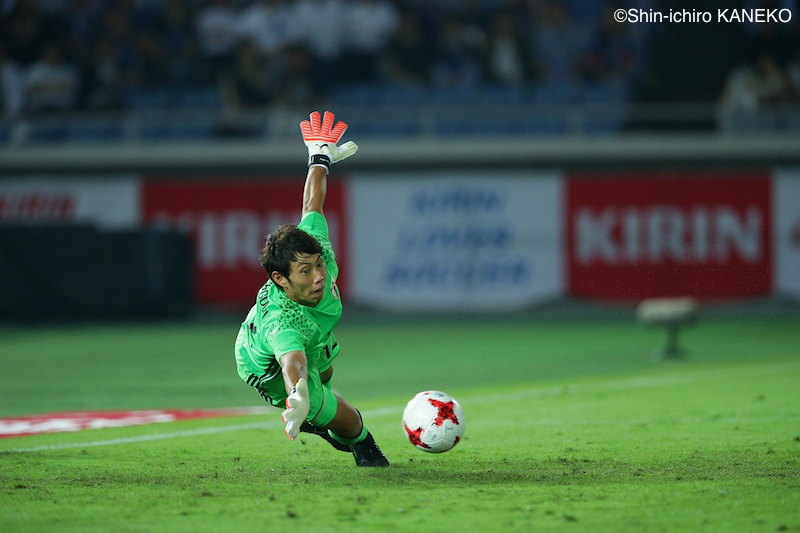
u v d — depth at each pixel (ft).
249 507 45.11
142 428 77.20
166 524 41.93
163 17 269.85
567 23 265.95
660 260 230.27
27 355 153.07
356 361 143.13
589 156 241.55
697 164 239.71
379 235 237.66
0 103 264.11
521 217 234.38
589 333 187.62
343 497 47.19
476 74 264.11
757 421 75.97
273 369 50.85
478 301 234.79
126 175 245.65
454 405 57.26
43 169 245.45
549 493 47.83
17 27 266.36
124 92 264.93
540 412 84.48
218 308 236.22
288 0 268.82
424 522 41.78
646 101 260.21
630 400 92.17
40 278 209.97
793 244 227.61
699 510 43.78
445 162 243.40
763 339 171.53
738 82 249.55
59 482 52.16
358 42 269.03
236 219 237.86
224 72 265.95
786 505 44.70
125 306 211.41
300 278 47.83
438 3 269.64
